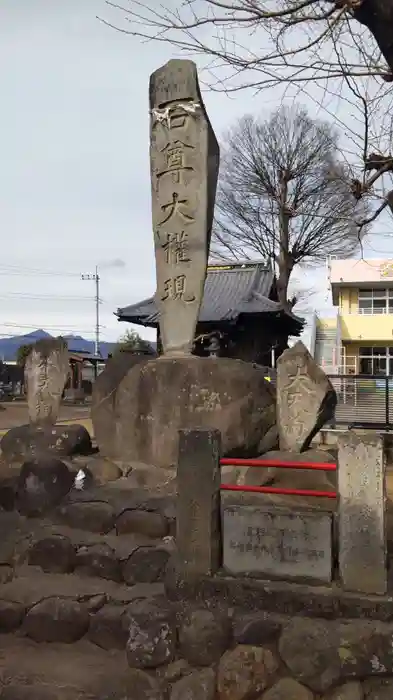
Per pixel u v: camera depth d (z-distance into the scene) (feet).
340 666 11.25
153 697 11.59
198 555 13.25
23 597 14.60
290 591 12.31
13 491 19.30
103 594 14.43
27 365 29.58
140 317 69.15
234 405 21.65
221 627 12.05
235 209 84.17
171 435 22.04
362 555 12.23
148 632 12.32
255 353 67.77
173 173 25.05
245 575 13.14
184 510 13.39
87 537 16.75
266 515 13.10
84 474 20.29
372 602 11.78
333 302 105.40
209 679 11.63
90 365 130.41
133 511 17.11
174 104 25.04
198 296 24.77
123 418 23.31
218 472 13.50
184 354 24.56
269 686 11.49
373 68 19.47
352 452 12.42
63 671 12.55
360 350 97.14
